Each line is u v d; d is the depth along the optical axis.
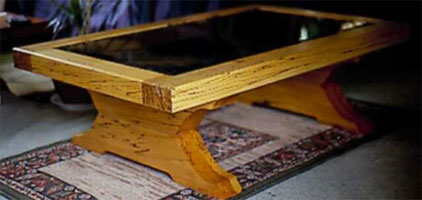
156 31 3.07
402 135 3.02
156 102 2.13
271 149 2.84
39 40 3.51
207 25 3.24
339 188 2.47
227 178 2.41
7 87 3.57
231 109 3.38
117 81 2.25
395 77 4.02
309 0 4.55
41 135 3.00
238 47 2.83
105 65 2.37
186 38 2.97
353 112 3.12
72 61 2.43
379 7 4.54
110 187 2.46
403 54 4.48
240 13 3.51
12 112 3.30
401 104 3.50
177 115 2.38
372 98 3.60
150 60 2.56
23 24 3.45
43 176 2.55
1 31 3.38
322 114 3.15
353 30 2.99
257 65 2.36
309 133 3.04
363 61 4.34
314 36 2.96
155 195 2.39
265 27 3.20
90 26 3.50
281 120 3.21
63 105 3.38
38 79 3.65
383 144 2.91
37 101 3.48
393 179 2.55
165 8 4.05
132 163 2.67
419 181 2.53
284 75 2.51
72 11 3.33
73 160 2.71
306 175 2.58
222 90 2.25
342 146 2.87
